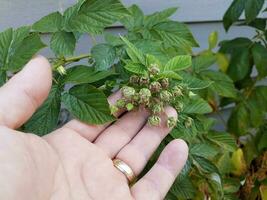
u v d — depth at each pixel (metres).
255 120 0.29
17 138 0.15
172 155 0.18
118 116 0.19
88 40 0.27
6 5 0.25
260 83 0.35
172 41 0.21
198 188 0.23
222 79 0.24
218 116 0.35
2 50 0.17
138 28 0.21
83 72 0.18
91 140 0.19
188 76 0.20
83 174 0.18
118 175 0.18
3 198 0.14
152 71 0.17
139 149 0.19
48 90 0.16
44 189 0.16
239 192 0.30
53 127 0.17
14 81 0.16
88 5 0.17
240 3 0.26
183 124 0.19
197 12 0.31
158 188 0.18
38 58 0.16
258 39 0.31
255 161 0.31
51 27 0.18
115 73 0.18
